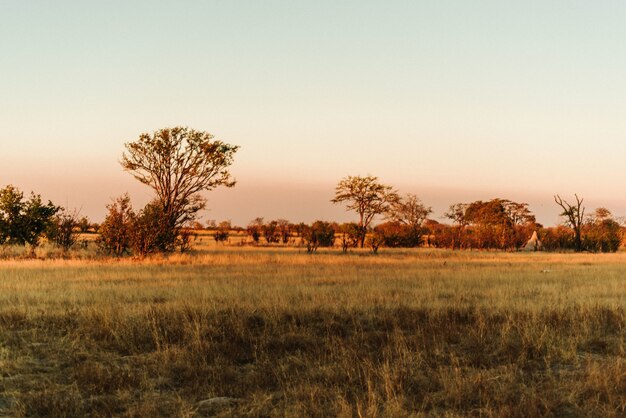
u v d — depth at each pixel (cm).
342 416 661
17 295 1459
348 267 2575
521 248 6469
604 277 2189
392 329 1152
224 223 11031
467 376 832
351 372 848
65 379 816
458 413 696
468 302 1445
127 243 3206
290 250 4569
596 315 1265
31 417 677
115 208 3228
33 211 3484
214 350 973
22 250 3145
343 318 1216
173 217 3741
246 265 2658
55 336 1050
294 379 827
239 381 820
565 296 1570
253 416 686
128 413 687
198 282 1817
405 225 7162
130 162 3747
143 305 1290
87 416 689
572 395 752
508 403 732
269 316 1205
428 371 858
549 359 940
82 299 1401
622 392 762
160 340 1019
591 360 945
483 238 6475
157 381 821
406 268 2578
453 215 7444
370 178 6619
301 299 1407
